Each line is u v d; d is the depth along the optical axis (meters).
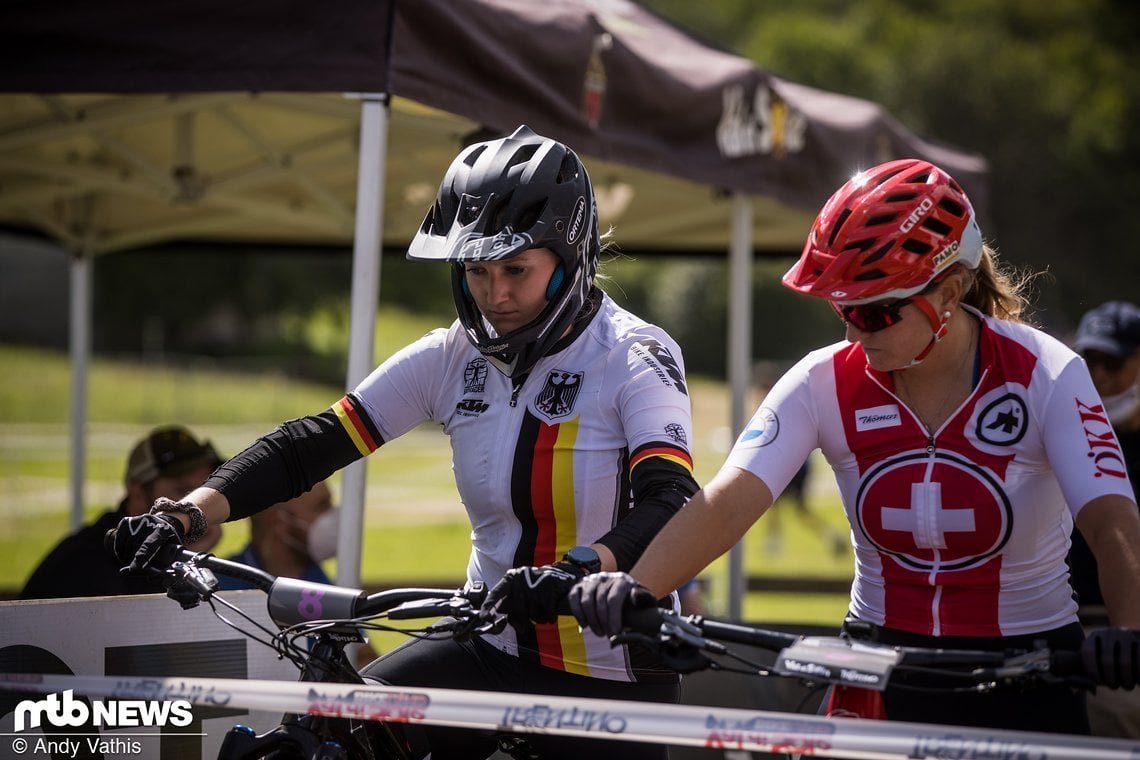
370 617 3.59
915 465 3.71
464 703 3.35
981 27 74.06
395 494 20.22
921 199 3.47
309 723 3.57
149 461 6.41
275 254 13.59
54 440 23.39
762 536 24.86
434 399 4.45
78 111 7.73
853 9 83.44
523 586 3.30
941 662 3.09
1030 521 3.66
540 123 6.38
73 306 11.87
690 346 70.38
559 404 4.11
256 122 9.34
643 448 3.90
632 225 11.51
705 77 7.80
